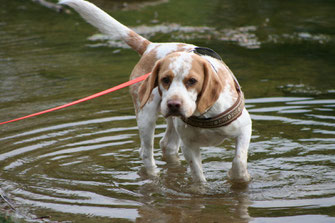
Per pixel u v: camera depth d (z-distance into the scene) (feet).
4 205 20.13
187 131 21.20
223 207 19.72
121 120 30.91
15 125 30.07
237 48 48.96
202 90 18.84
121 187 22.31
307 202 19.79
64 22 62.39
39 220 18.53
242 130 21.36
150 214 19.15
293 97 34.01
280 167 23.89
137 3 74.33
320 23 59.16
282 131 28.22
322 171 23.17
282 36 53.57
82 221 18.47
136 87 24.26
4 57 46.70
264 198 20.51
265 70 41.39
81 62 44.78
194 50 21.50
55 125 30.09
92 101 34.45
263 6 70.69
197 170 22.15
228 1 75.25
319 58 45.06
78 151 26.55
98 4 73.05
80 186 22.35
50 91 36.52
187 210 19.48
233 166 21.72
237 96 20.83
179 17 64.18
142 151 24.58
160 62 19.21
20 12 68.74
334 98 33.55
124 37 25.61
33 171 24.02
